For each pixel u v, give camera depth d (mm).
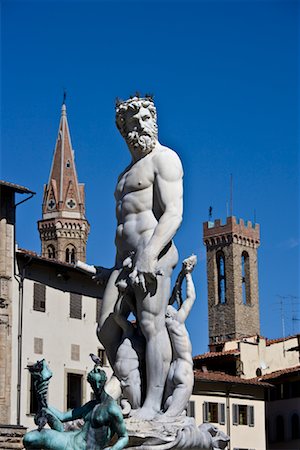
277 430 78500
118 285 11938
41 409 9023
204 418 68062
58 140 155125
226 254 170500
